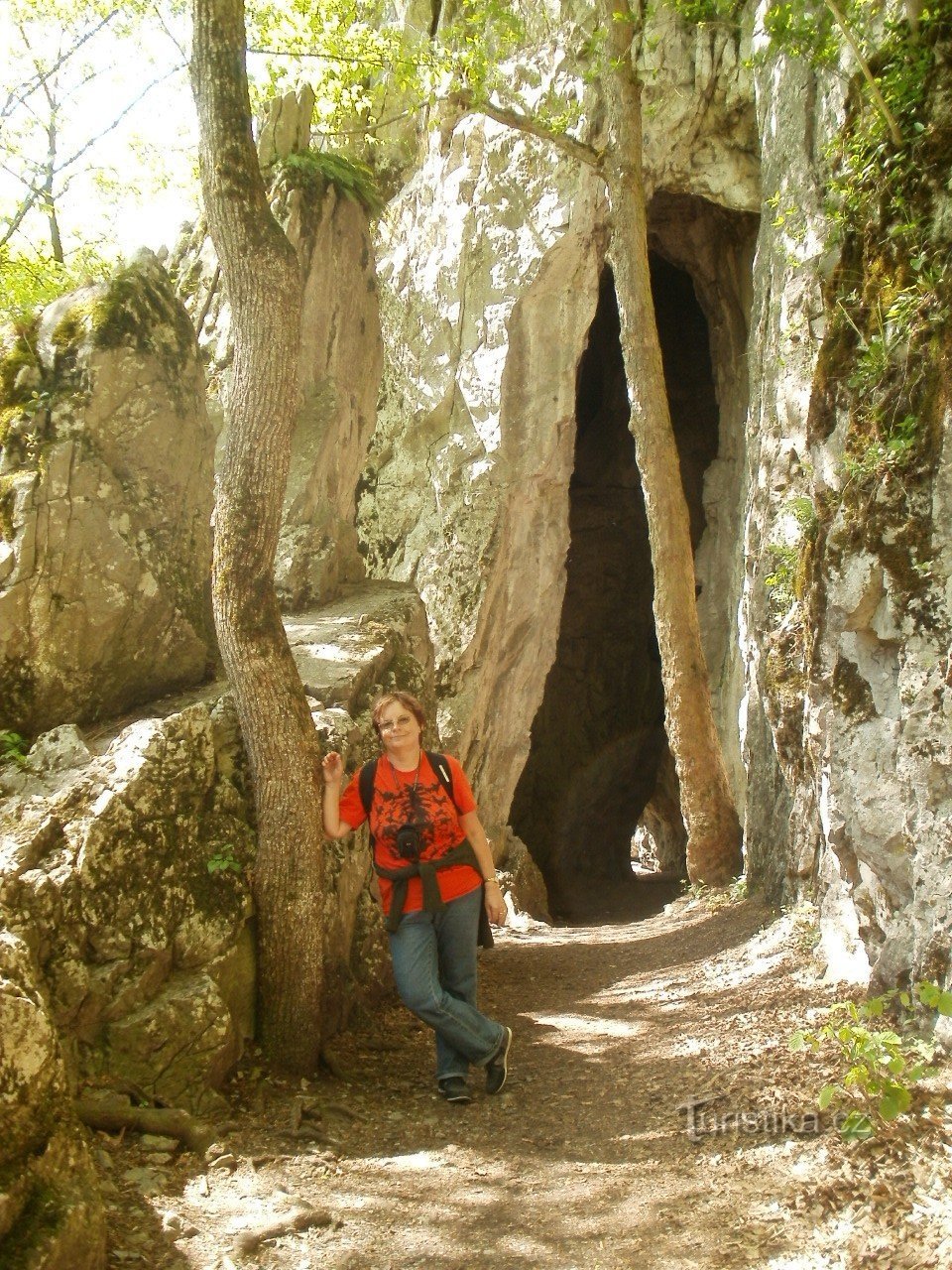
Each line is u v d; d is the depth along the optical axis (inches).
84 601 201.9
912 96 191.3
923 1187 122.3
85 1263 111.0
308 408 364.8
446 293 640.4
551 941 377.7
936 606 164.7
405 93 689.0
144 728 182.4
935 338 172.1
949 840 158.2
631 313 428.1
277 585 329.7
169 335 226.2
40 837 163.2
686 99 563.8
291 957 180.5
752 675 380.8
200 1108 159.0
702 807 425.1
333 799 181.0
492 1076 176.1
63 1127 120.3
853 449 183.9
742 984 241.0
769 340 385.1
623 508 828.0
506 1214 132.2
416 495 637.3
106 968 159.9
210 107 182.7
